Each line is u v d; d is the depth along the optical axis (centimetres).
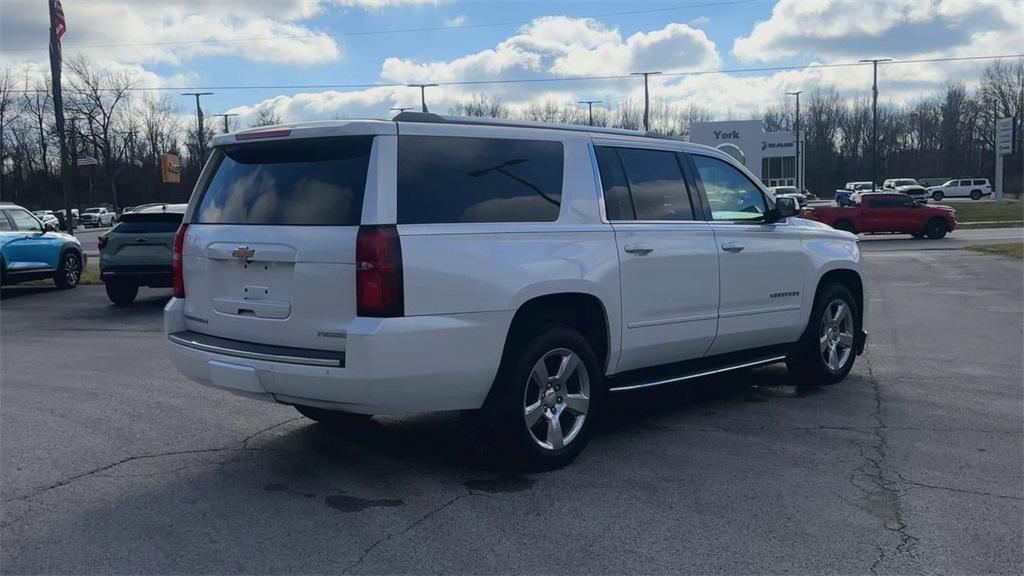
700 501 473
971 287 1584
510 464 523
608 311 553
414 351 454
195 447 584
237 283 506
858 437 597
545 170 537
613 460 549
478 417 513
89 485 507
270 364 472
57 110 2452
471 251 479
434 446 583
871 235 3500
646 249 577
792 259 701
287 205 490
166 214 1440
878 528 435
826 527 436
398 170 467
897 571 387
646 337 584
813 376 750
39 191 6919
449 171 488
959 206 5681
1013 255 2300
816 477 512
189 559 402
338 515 456
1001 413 661
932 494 483
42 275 1700
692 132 5403
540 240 516
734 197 673
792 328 710
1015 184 8875
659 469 530
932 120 9356
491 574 385
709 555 404
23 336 1129
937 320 1173
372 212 455
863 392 738
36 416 671
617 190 577
